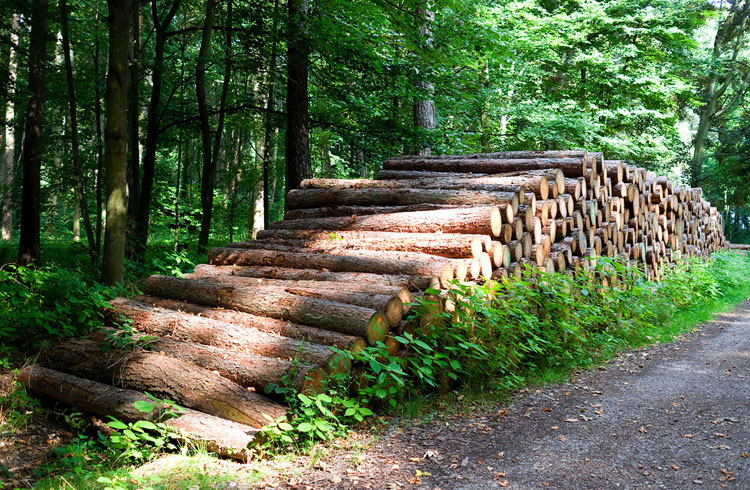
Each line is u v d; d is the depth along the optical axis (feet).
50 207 57.77
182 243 51.93
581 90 78.59
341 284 19.48
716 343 25.08
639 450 13.19
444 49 41.16
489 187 24.53
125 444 13.73
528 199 23.63
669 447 13.29
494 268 21.66
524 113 67.82
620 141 72.64
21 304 21.94
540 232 24.53
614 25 74.13
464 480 11.90
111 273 24.38
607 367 21.38
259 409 14.12
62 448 14.12
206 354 16.51
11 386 17.58
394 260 20.35
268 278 22.45
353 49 39.11
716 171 126.72
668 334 27.27
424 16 40.32
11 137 68.44
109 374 16.72
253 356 15.98
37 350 20.12
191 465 12.71
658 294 33.76
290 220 27.55
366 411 14.55
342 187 28.99
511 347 19.54
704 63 82.94
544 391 18.34
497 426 15.19
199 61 38.99
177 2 40.60
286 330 17.47
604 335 25.30
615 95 78.38
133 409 14.94
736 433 13.93
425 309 18.25
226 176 71.00
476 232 21.45
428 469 12.52
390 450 13.67
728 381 18.76
